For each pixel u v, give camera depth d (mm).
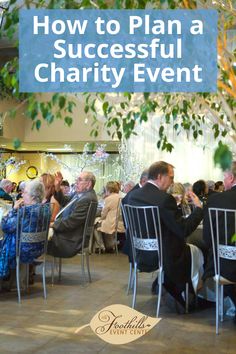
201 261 3607
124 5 1748
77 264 5738
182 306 3562
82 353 2693
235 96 1647
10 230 3834
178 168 9680
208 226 3182
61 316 3428
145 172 4336
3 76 1778
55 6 1646
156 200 3395
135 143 9703
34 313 3508
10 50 9398
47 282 4637
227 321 3375
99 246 6801
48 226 3988
